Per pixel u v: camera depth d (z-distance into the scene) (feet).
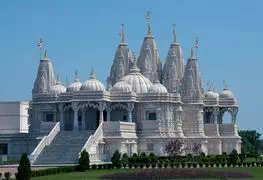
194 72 484.74
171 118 447.42
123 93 437.99
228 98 512.22
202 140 469.57
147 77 493.77
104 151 408.87
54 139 402.93
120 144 407.03
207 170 299.58
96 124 452.76
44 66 485.15
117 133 409.90
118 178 271.69
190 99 477.77
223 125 497.46
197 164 356.79
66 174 300.20
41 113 457.27
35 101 459.32
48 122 435.12
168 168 328.49
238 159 385.91
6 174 265.54
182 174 281.13
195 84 482.28
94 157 388.78
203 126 482.28
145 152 434.30
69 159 373.81
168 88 492.13
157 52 508.94
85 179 265.54
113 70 504.84
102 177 274.98
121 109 453.17
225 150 490.90
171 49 505.25
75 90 447.42
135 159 364.38
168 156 410.93
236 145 490.90
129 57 506.48
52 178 271.28
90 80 436.35
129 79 465.47
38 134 440.04
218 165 357.82
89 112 453.99
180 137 446.19
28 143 446.19
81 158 329.31
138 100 445.78
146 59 498.28
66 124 448.24
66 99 437.17
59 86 475.72
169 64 498.28
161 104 442.91
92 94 426.10
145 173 281.74
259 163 367.66
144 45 503.20
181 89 485.56
